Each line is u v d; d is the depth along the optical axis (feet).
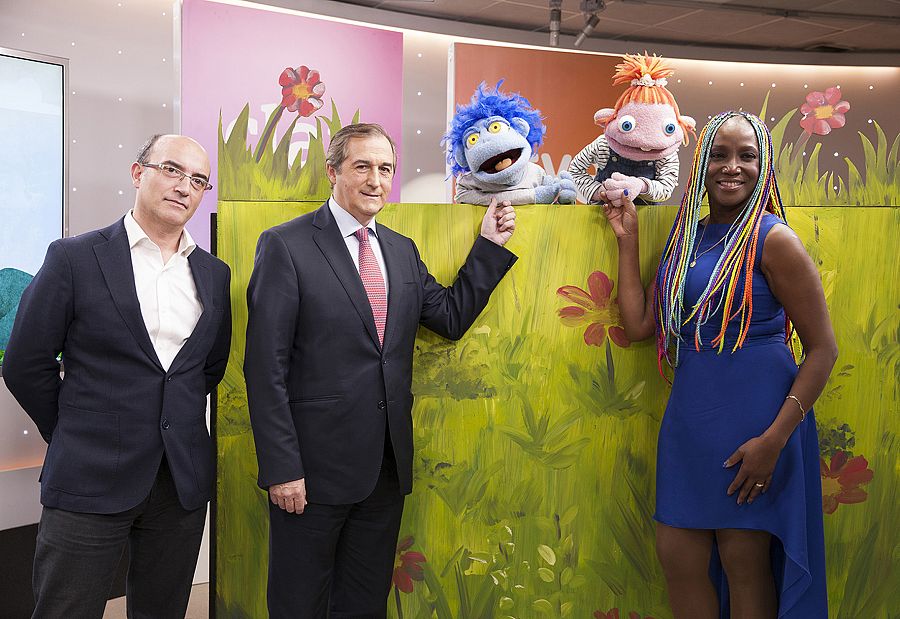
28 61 10.89
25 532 9.92
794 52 19.80
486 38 17.95
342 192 6.07
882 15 17.11
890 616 7.30
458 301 6.68
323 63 13.43
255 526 7.04
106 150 13.47
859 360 7.14
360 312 6.00
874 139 20.13
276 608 6.06
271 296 5.83
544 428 7.23
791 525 5.76
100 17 13.30
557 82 15.33
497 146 6.64
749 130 5.93
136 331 5.79
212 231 6.95
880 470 7.21
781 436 5.65
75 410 5.77
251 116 12.76
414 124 17.74
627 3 16.31
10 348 5.75
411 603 7.20
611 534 7.31
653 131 6.96
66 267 5.74
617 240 7.01
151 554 6.16
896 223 7.09
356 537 6.27
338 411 5.91
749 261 5.82
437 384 7.10
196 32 12.21
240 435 6.97
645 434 7.26
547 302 7.16
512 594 7.29
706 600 6.13
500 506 7.24
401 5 16.62
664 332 6.40
